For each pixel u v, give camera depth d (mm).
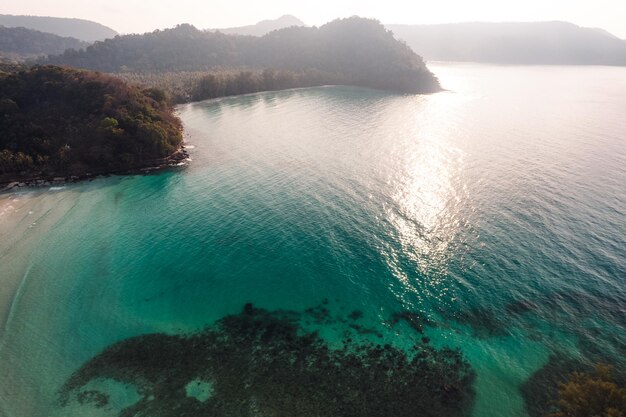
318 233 71562
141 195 89812
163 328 50250
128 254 66812
